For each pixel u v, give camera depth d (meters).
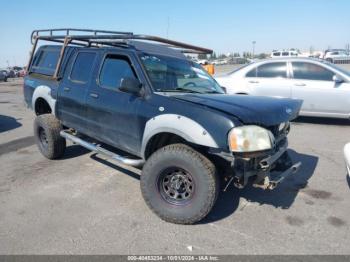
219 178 3.28
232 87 8.59
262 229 3.27
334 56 39.09
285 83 8.08
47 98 5.37
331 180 4.52
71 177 4.68
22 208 3.72
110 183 4.46
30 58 6.17
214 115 3.06
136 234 3.19
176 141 3.67
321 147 6.13
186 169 3.21
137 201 3.91
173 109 3.34
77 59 4.92
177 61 4.40
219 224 3.37
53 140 5.25
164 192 3.43
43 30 5.61
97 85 4.35
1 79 37.72
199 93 3.95
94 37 4.39
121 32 5.29
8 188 4.30
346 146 4.15
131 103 3.77
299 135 7.05
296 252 2.89
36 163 5.33
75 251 2.91
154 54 4.20
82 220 3.45
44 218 3.49
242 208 3.71
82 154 5.75
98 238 3.11
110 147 4.96
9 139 7.09
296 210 3.66
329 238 3.10
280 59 8.30
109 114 4.09
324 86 7.76
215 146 3.03
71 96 4.79
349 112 7.67
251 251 2.91
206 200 3.18
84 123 4.63
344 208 3.71
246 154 2.96
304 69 8.02
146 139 3.55
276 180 3.17
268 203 3.84
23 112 11.30
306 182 4.46
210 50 5.05
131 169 5.00
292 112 3.55
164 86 3.84
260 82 8.30
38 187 4.33
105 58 4.37
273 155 3.24
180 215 3.30
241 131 2.93
